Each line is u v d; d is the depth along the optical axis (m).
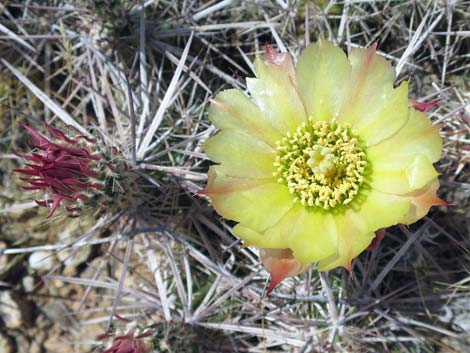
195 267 0.21
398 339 0.19
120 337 0.18
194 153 0.19
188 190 0.20
